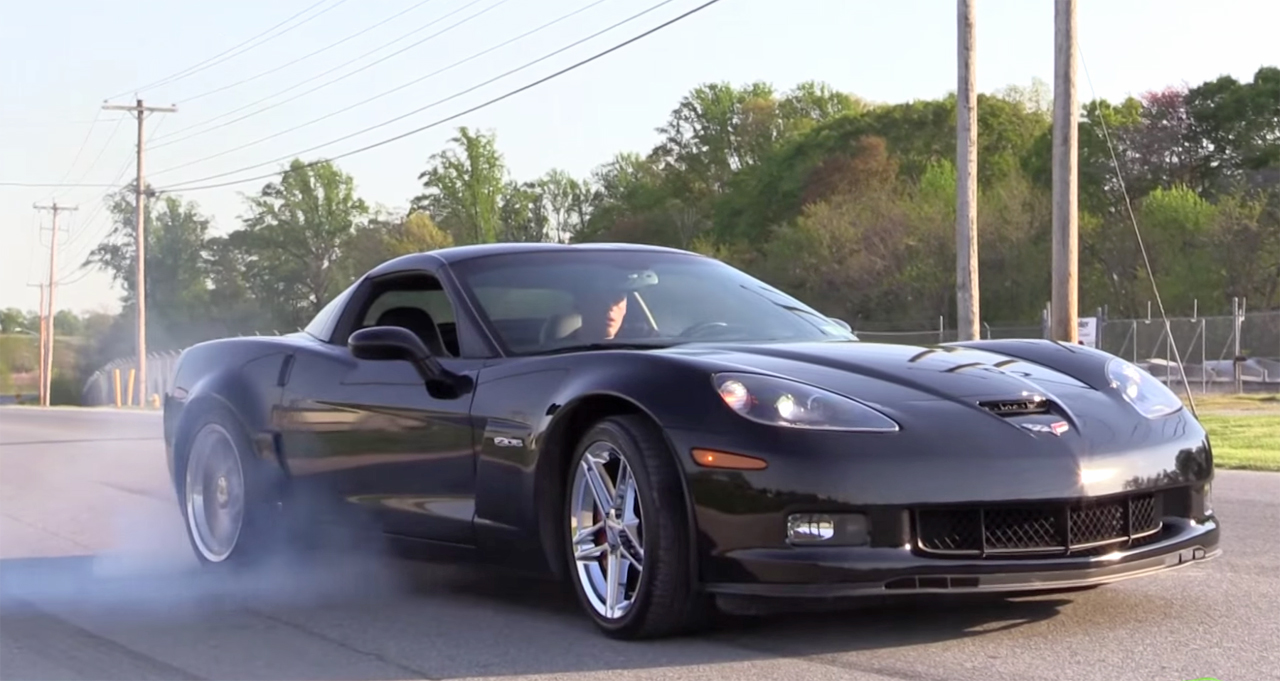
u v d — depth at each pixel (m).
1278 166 45.91
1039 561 3.59
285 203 63.81
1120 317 41.38
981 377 3.92
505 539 4.25
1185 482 3.89
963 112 15.59
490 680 3.65
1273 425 14.16
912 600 4.20
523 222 68.50
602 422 3.93
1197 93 49.03
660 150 74.25
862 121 59.25
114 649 4.21
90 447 13.89
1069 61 14.51
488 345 4.50
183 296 68.94
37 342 94.06
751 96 75.50
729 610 3.81
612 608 3.94
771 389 3.71
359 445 4.80
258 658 4.04
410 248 59.84
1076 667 3.54
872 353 4.15
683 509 3.73
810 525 3.54
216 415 5.45
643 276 4.96
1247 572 4.83
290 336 5.64
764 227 60.69
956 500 3.52
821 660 3.65
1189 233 40.41
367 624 4.44
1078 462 3.64
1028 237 44.53
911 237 45.41
